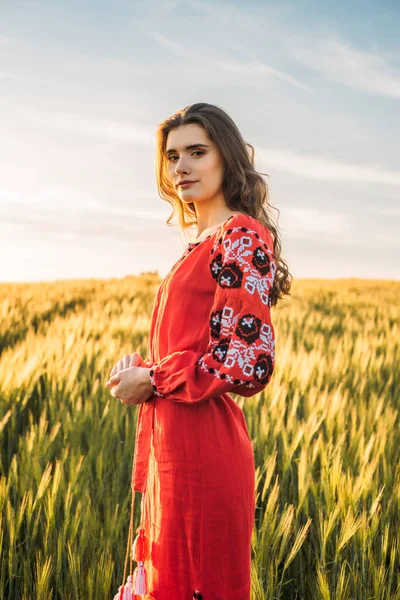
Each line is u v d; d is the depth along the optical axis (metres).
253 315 1.66
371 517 2.88
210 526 1.77
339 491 2.99
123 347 6.95
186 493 1.78
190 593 1.80
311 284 21.56
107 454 3.92
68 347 6.34
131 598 1.89
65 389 4.99
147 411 1.92
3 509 2.97
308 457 3.46
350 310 13.16
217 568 1.78
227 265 1.71
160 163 2.14
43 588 2.43
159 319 1.91
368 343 7.74
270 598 2.48
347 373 6.29
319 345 7.68
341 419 4.14
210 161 1.91
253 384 1.65
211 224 1.98
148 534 1.88
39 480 3.23
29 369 5.02
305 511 3.17
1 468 3.91
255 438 3.88
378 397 5.62
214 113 1.91
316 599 2.56
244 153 1.95
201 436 1.78
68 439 4.14
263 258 1.72
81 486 3.29
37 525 2.89
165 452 1.81
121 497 3.50
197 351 1.80
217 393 1.67
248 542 1.84
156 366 1.79
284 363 5.70
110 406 4.71
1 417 4.41
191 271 1.83
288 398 5.20
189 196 1.93
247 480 1.84
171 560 1.80
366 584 2.70
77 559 2.59
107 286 17.36
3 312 9.93
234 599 1.79
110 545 2.78
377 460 3.41
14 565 2.74
